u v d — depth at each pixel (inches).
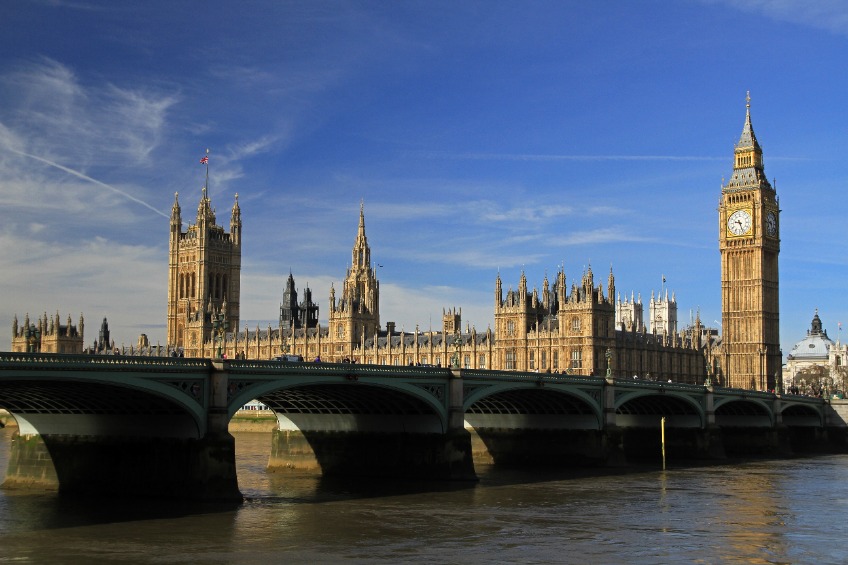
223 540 3484.3
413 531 3740.2
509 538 3634.4
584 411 6378.0
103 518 3843.5
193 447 4192.9
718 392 7623.0
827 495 5012.3
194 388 4136.3
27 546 3336.6
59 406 4439.0
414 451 5315.0
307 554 3289.9
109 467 4436.5
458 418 5246.1
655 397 7062.0
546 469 6259.8
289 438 5728.3
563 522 4008.4
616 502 4623.5
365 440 5477.4
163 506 4116.6
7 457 6481.3
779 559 3341.5
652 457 7519.7
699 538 3700.8
